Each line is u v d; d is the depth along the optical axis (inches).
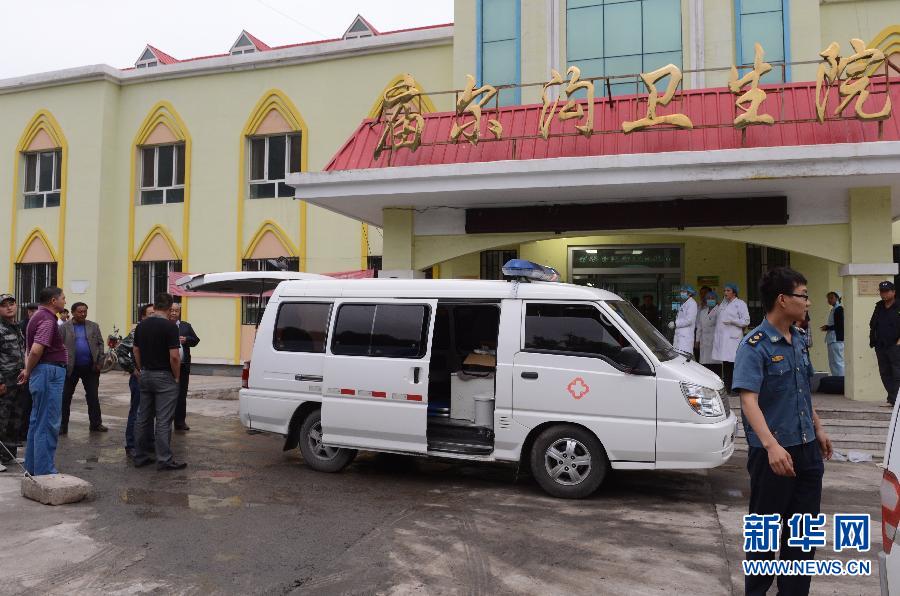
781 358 137.2
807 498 136.0
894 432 112.0
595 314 245.1
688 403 227.0
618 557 179.9
